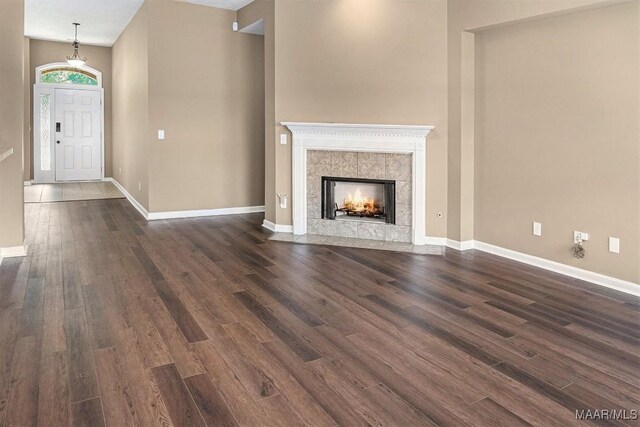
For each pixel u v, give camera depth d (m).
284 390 2.24
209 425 1.96
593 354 2.62
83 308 3.25
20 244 4.61
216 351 2.63
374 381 2.32
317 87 5.45
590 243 3.87
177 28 6.53
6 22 4.38
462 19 4.61
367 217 5.53
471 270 4.23
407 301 3.45
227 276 4.04
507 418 2.02
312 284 3.84
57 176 10.34
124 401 2.12
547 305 3.37
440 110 4.91
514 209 4.51
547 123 4.13
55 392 2.19
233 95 7.06
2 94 4.41
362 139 5.22
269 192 6.07
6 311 3.18
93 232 5.73
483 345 2.73
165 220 6.58
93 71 10.31
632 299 3.48
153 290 3.65
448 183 4.96
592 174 3.81
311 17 5.40
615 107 3.61
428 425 1.97
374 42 5.11
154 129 6.50
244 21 6.70
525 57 4.26
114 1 6.59
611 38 3.60
